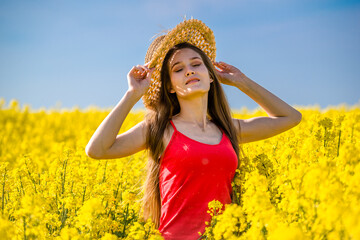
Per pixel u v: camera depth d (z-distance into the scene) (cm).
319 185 242
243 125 374
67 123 1262
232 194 345
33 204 270
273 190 336
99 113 1435
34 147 898
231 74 384
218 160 319
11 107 1338
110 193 390
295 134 465
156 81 359
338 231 216
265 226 249
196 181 317
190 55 346
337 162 311
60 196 397
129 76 337
